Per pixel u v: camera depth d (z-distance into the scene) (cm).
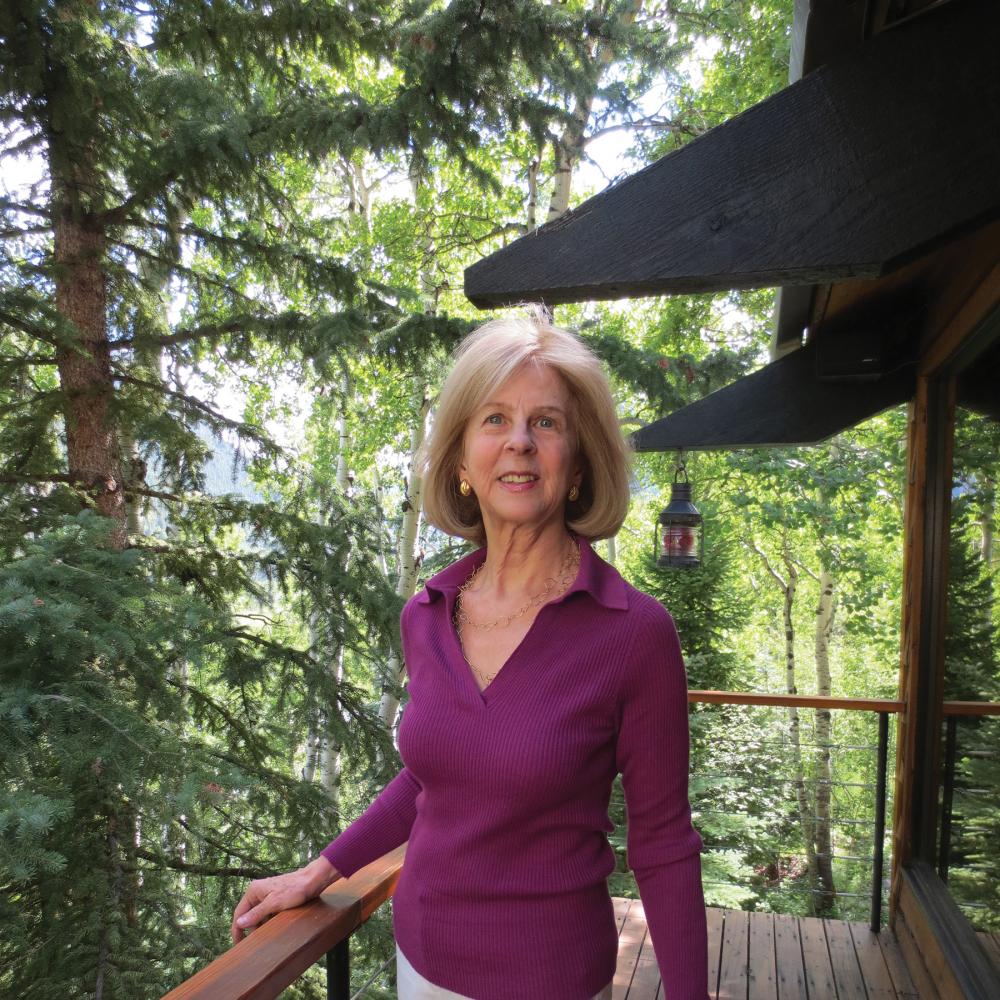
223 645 448
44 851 262
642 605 109
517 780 103
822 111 126
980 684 256
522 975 105
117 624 328
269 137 481
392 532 1001
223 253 527
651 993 278
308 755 786
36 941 367
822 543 916
